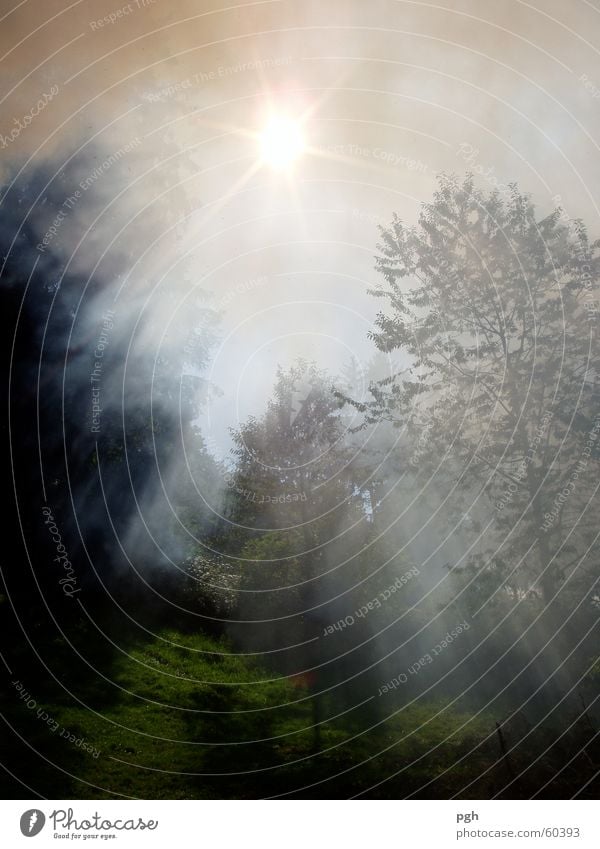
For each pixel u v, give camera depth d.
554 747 11.20
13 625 14.62
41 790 9.81
